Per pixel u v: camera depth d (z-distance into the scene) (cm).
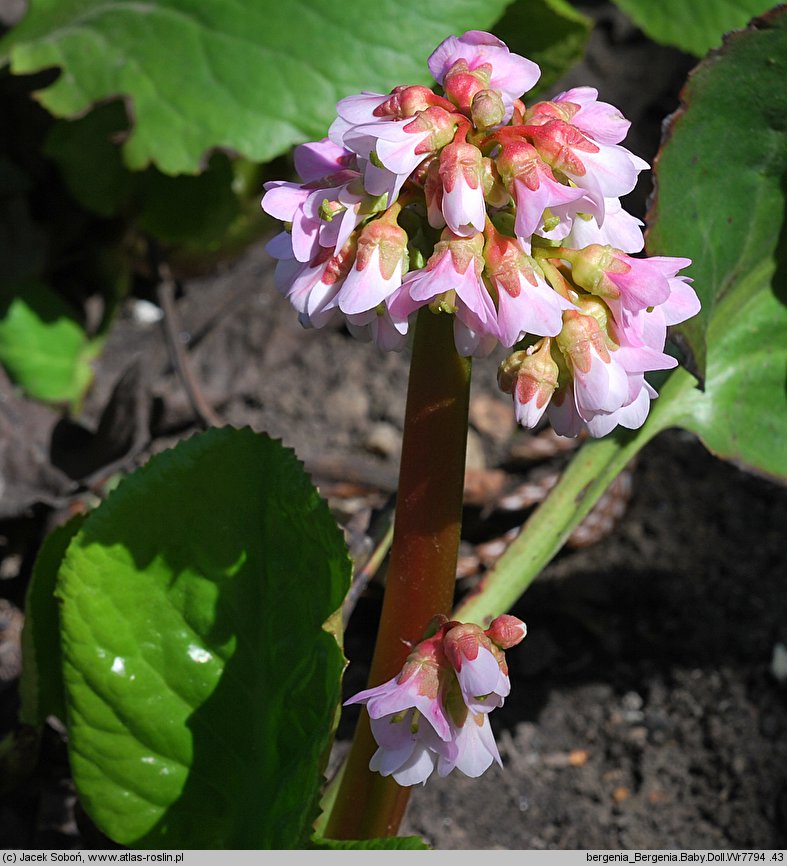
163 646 40
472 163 30
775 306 44
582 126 32
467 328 32
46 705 46
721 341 44
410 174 32
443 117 31
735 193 42
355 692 55
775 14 38
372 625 58
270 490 39
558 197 30
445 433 35
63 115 55
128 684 40
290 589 39
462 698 33
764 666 56
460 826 51
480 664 32
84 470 58
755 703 54
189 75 54
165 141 54
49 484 58
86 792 41
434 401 34
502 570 41
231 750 40
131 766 40
